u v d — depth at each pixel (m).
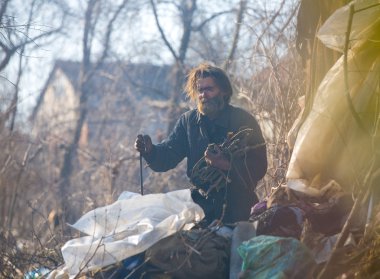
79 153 26.86
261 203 7.80
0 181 16.89
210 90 8.10
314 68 8.18
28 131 25.27
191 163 8.33
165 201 7.98
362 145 7.30
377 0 7.30
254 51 11.04
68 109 32.91
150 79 32.34
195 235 7.40
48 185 20.70
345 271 6.68
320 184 7.47
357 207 6.71
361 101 7.36
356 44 7.43
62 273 7.88
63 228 10.56
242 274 6.75
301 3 8.56
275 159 9.70
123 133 29.39
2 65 18.03
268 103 10.72
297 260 6.69
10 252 10.18
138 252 7.36
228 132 8.12
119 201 8.02
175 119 23.47
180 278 7.27
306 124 7.53
